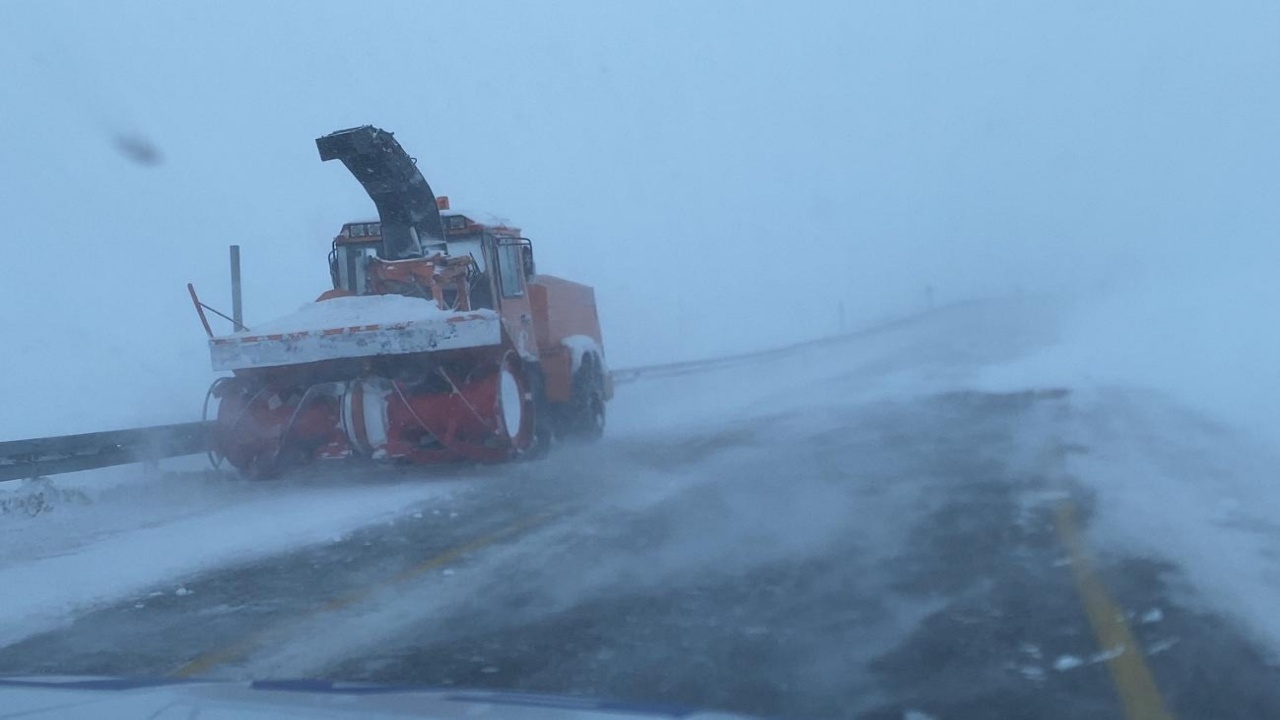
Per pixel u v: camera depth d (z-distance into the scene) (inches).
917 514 374.6
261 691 154.6
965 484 426.3
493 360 521.3
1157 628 243.3
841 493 422.0
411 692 154.9
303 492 513.0
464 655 245.9
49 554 386.6
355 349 505.7
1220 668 218.2
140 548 389.4
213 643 264.7
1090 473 433.4
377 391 520.7
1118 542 320.8
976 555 315.0
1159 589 272.4
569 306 665.0
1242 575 280.4
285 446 524.7
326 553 363.6
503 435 514.6
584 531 376.8
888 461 495.8
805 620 262.1
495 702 145.6
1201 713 197.6
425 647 253.3
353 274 590.6
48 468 501.0
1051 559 306.0
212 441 537.6
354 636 265.3
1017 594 274.4
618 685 221.8
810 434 629.0
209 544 389.7
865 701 208.7
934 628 251.6
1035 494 398.3
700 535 360.2
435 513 428.1
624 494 450.9
